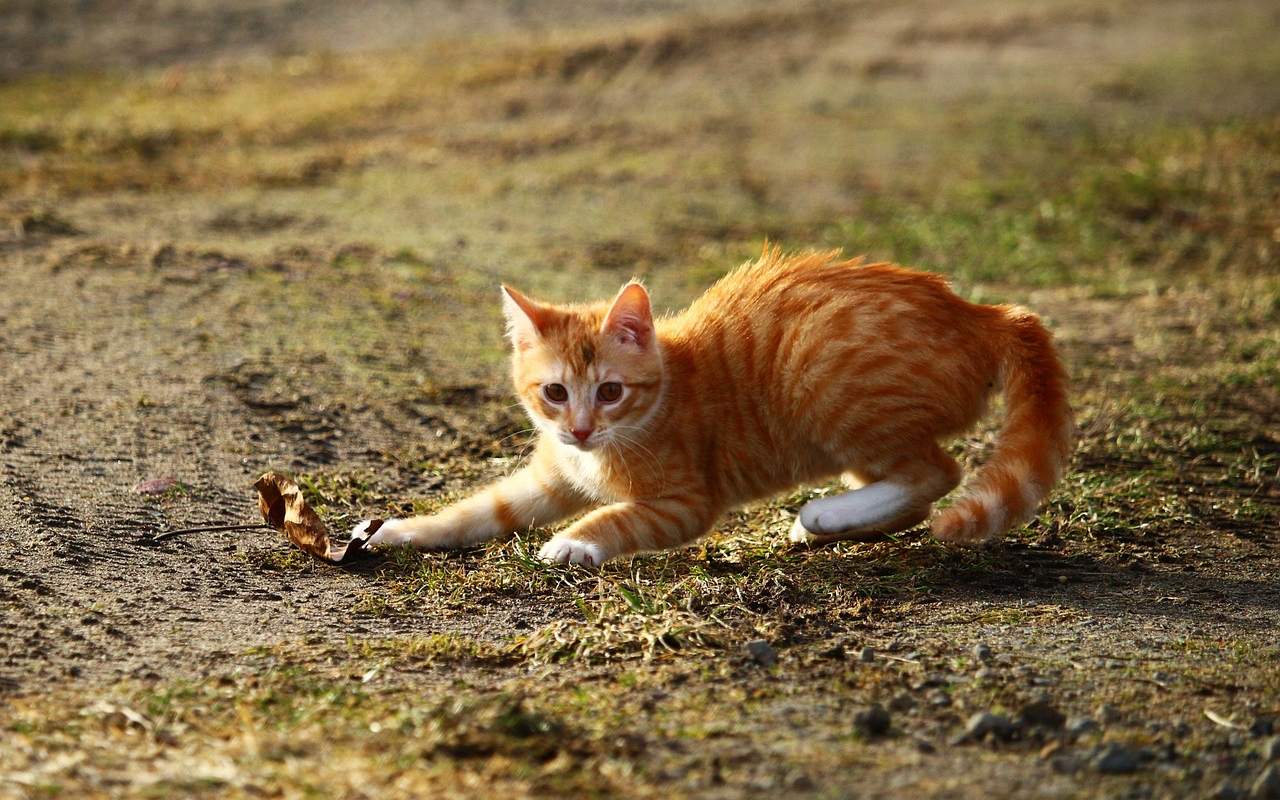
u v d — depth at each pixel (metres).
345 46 17.22
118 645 4.33
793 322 5.70
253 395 7.09
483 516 5.76
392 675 4.18
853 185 12.89
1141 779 3.58
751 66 17.14
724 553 5.65
